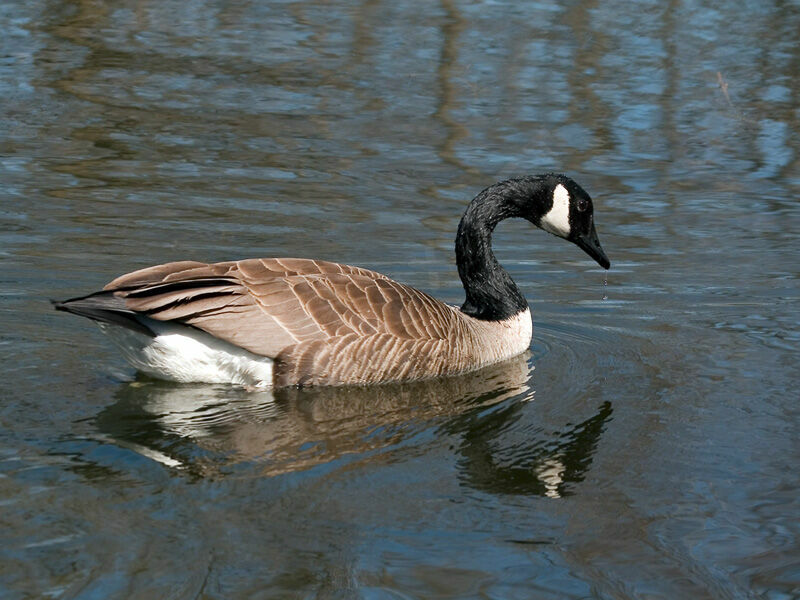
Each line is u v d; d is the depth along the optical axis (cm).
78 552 792
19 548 794
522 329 1322
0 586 743
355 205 1756
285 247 1592
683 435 1066
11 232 1599
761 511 908
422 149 1959
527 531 864
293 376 1127
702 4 2683
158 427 1027
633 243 1688
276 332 1110
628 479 969
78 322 1308
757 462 1005
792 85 2225
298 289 1134
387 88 2217
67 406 1064
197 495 890
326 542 829
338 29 2547
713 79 2258
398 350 1168
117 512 852
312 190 1803
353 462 977
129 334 1114
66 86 2184
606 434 1070
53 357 1193
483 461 997
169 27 2547
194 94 2170
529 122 2080
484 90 2211
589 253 1395
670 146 1994
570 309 1462
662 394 1177
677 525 882
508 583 784
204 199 1758
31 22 2528
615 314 1443
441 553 823
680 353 1306
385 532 849
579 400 1162
